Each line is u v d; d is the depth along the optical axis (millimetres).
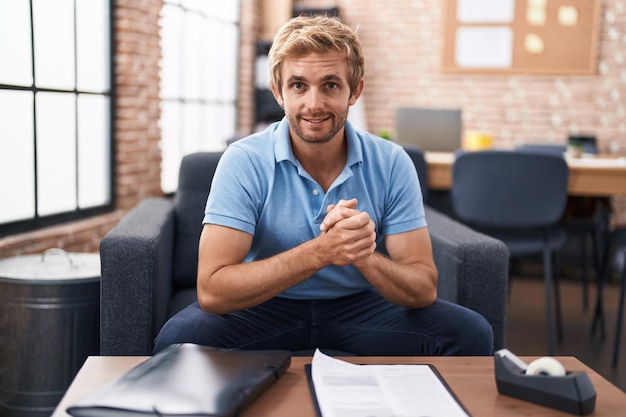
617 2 5605
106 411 1061
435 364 1385
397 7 5980
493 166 3051
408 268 1708
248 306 1623
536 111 5836
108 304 1825
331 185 1769
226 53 5605
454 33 5891
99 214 3535
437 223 2312
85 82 3398
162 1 4051
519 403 1183
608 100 5703
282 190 1757
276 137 1790
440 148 4215
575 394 1129
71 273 2225
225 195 1686
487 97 5910
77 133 3330
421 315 1752
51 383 2172
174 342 1609
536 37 5758
